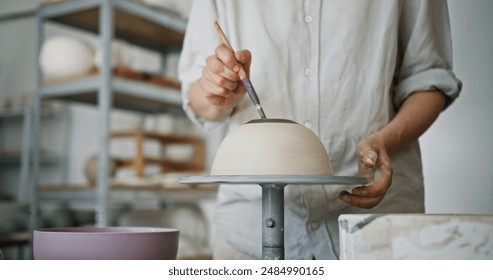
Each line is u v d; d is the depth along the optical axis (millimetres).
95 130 3777
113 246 628
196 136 3410
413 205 969
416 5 965
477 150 1453
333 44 929
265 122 683
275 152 646
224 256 1011
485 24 1416
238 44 963
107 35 2395
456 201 1496
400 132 878
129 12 2604
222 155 678
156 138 3023
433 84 938
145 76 2621
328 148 922
